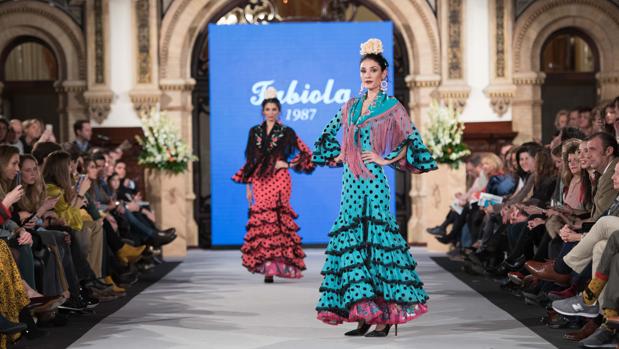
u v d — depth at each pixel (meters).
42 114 15.21
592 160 6.98
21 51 15.05
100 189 10.07
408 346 6.14
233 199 14.57
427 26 14.93
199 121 15.28
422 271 11.10
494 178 11.05
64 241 7.41
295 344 6.30
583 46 15.20
